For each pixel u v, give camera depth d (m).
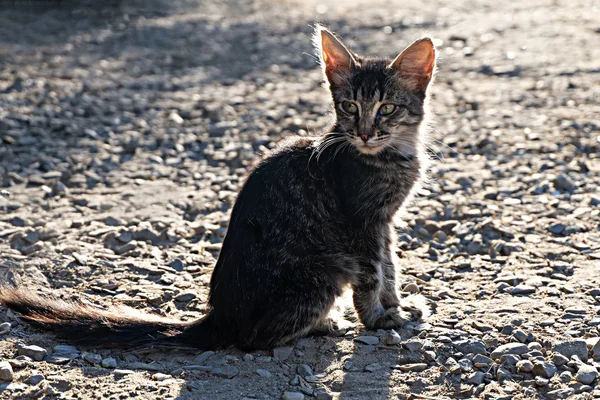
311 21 24.28
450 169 11.26
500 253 8.50
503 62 18.06
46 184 10.65
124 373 6.10
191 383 5.97
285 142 7.36
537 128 13.02
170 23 23.27
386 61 7.66
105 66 18.27
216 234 9.09
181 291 7.64
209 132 13.39
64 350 6.42
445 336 6.66
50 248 8.45
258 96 15.91
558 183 10.31
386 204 7.12
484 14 24.55
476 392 5.87
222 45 21.05
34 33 21.17
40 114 13.94
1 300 6.95
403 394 5.85
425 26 22.86
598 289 7.35
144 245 8.70
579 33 20.48
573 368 6.08
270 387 5.97
